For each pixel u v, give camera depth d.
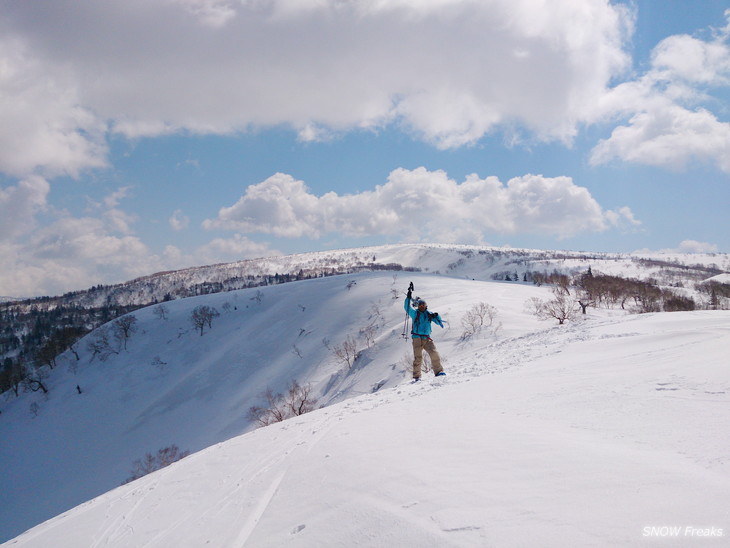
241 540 3.59
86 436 92.88
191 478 6.42
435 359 11.40
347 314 119.88
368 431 5.36
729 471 2.56
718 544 1.79
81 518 6.33
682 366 5.75
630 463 2.86
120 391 109.00
